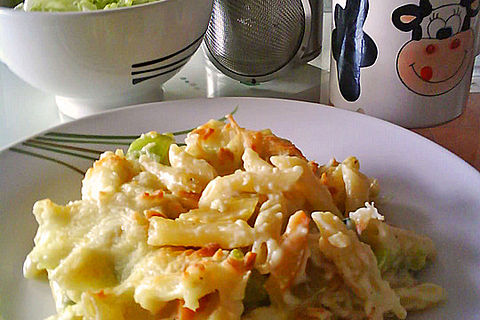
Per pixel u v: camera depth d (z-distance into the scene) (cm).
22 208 39
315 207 34
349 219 34
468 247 35
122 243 32
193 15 46
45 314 33
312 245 32
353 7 42
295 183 34
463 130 45
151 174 36
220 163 37
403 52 41
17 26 42
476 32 42
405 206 38
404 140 42
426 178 39
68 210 34
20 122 48
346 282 32
